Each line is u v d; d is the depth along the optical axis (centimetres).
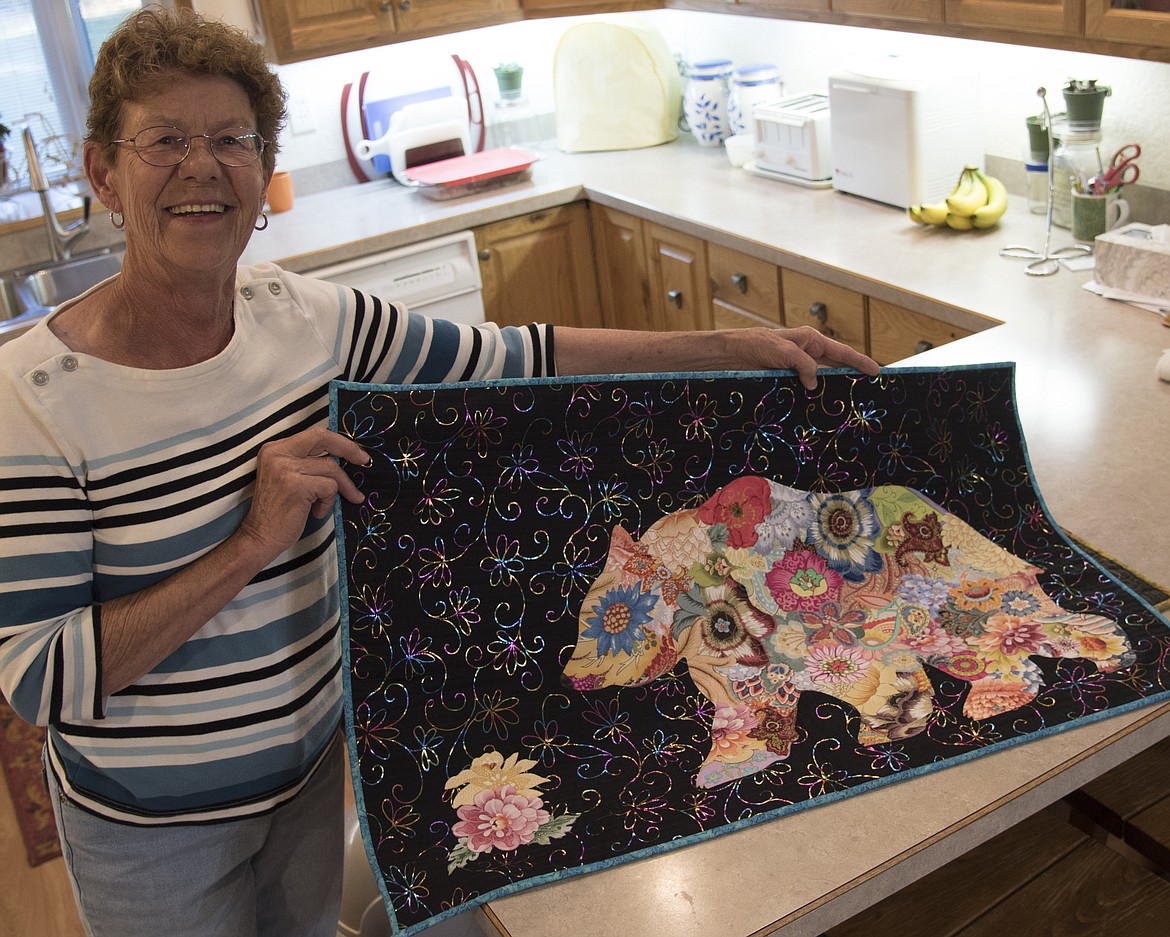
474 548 134
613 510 140
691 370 157
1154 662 129
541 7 367
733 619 139
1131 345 204
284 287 134
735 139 352
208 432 126
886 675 133
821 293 273
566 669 133
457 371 149
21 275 347
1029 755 120
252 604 130
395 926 109
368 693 127
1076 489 162
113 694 125
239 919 143
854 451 150
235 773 133
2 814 264
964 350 210
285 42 341
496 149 393
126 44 115
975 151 290
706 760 124
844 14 279
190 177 115
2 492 115
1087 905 124
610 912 107
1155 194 261
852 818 114
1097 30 212
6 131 339
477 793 122
